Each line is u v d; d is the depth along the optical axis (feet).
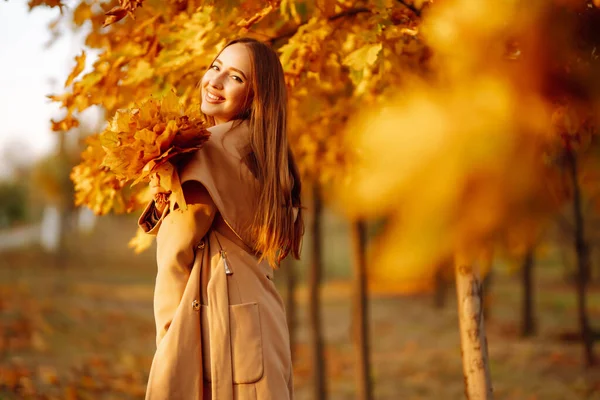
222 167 6.45
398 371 30.83
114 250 94.02
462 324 9.18
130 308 45.96
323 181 12.08
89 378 17.78
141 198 9.64
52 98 9.38
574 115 1.80
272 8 8.03
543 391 24.57
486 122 1.60
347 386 28.66
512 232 1.52
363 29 8.37
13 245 89.66
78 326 31.78
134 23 9.57
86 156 9.25
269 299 6.53
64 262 75.36
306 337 44.68
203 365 6.18
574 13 1.75
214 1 7.94
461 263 1.54
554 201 1.57
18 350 21.84
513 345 35.09
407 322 47.47
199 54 8.59
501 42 1.75
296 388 28.40
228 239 6.49
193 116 6.38
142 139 5.96
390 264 1.51
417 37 7.59
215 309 6.19
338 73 9.29
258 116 6.84
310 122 11.00
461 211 1.51
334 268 94.58
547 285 62.39
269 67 7.07
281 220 6.59
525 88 1.69
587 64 1.73
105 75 9.29
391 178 1.56
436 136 1.57
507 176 1.55
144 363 24.29
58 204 73.05
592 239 32.94
